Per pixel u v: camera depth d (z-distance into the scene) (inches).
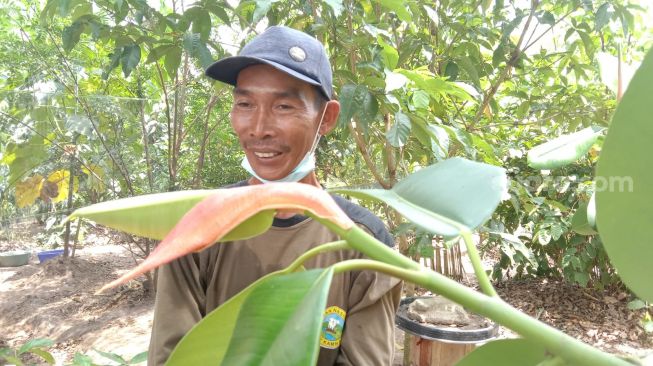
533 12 105.5
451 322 104.7
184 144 213.0
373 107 73.8
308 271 16.0
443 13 111.7
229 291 44.8
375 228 46.4
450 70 108.1
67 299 195.2
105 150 171.2
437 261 175.9
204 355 19.0
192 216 14.6
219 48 101.9
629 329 159.0
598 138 24.5
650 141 15.0
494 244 141.6
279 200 15.1
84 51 182.7
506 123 121.9
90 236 288.5
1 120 148.8
